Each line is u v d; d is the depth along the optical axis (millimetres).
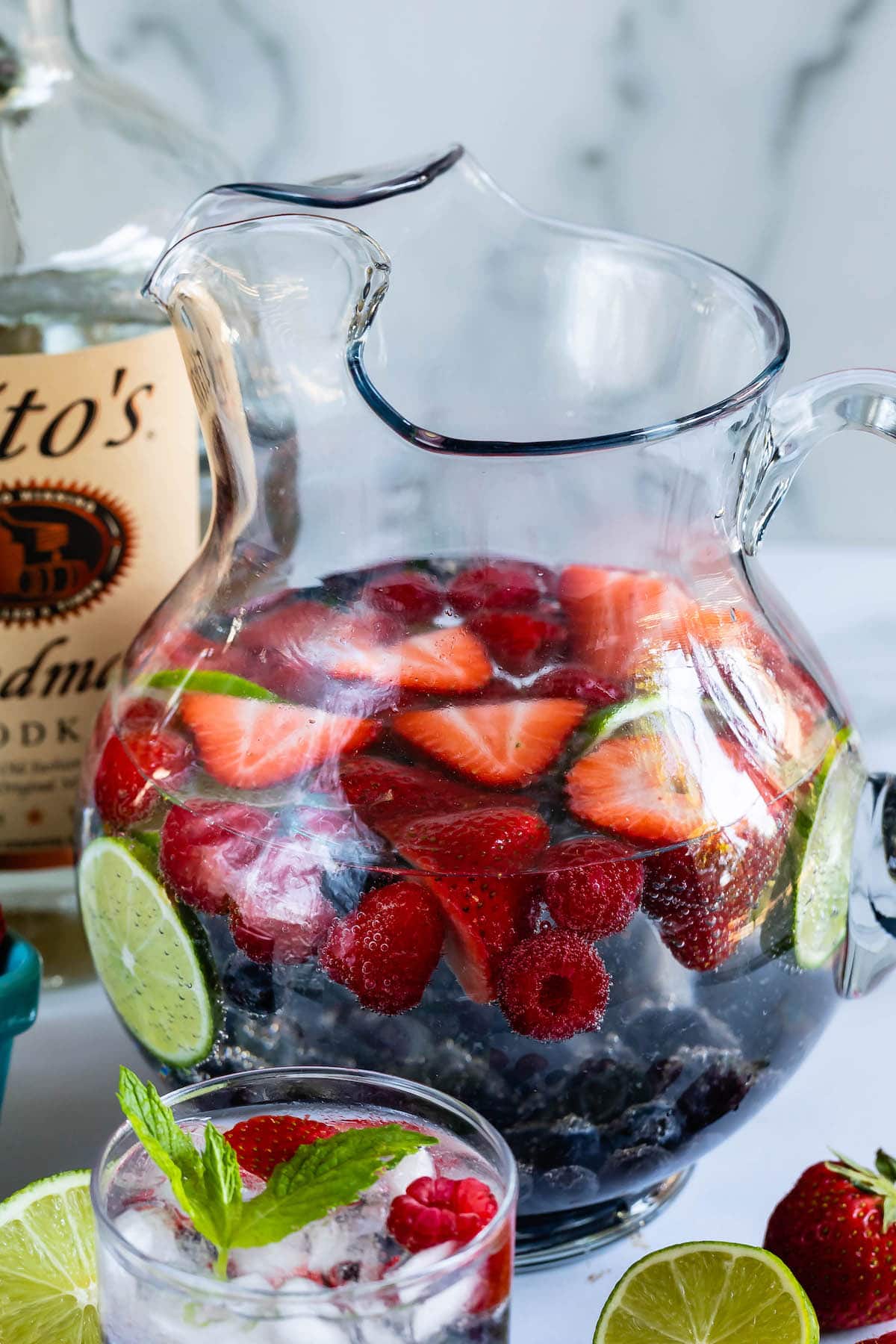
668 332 789
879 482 1157
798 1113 793
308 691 683
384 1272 615
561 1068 667
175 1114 653
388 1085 654
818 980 707
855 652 1055
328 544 714
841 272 1060
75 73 852
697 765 672
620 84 1018
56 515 817
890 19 1001
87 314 822
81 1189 700
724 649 694
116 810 699
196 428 842
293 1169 625
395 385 854
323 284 687
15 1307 673
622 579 701
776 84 1017
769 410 697
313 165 1033
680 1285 683
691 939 665
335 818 662
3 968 750
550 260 820
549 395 834
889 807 721
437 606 699
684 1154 702
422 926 653
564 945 654
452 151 785
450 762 668
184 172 857
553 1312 712
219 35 1003
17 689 833
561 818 658
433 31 1005
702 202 1042
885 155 1031
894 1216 701
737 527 710
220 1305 594
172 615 735
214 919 672
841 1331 712
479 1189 625
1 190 837
